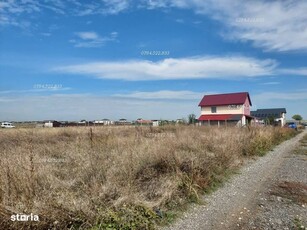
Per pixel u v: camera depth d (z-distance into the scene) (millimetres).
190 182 6449
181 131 15531
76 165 6684
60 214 4312
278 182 7992
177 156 7449
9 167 4996
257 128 20359
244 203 6051
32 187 4656
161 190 5695
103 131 14609
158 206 5254
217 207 5758
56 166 6605
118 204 4762
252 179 8266
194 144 9953
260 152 13969
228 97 47500
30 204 4266
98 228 4293
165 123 26438
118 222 4441
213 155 8992
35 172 5152
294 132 37688
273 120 53062
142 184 6148
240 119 44156
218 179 7656
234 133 15289
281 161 12023
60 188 5223
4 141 12141
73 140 11820
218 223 4973
